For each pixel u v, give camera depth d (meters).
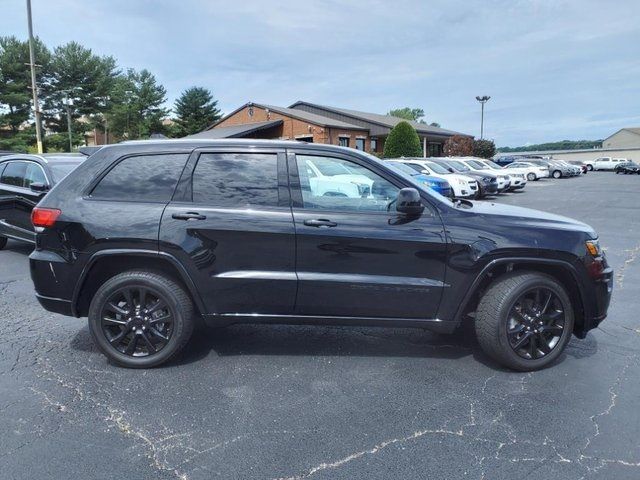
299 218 3.62
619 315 5.18
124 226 3.60
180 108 56.00
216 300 3.69
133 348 3.79
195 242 3.59
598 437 2.90
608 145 95.25
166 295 3.70
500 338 3.69
